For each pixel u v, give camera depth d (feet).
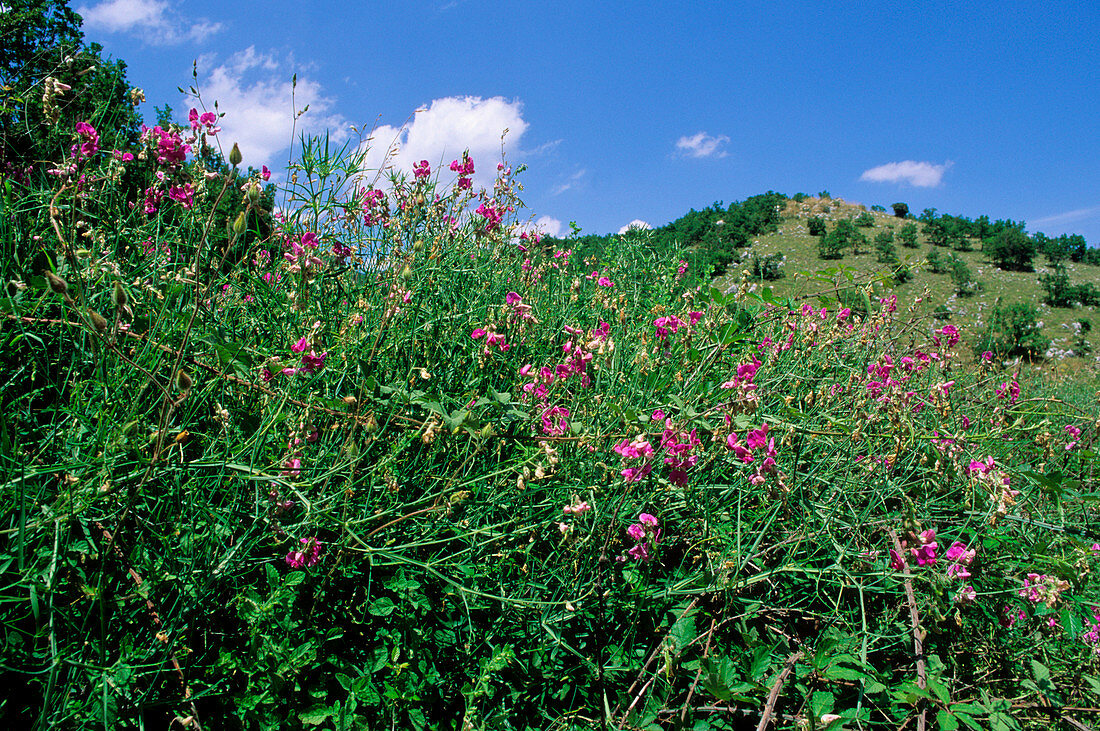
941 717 5.56
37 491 4.89
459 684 6.15
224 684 5.31
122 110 8.16
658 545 7.47
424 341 8.96
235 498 5.76
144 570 5.21
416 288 8.73
